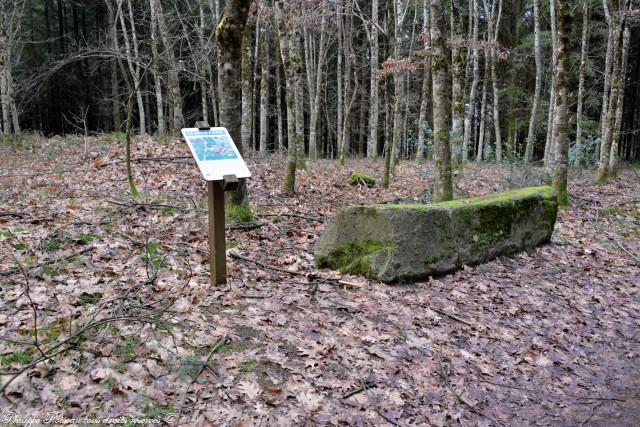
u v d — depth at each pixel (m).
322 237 6.13
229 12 6.34
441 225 6.03
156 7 14.74
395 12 13.16
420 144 16.75
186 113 27.08
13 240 5.35
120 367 3.41
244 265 5.62
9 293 4.20
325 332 4.38
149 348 3.67
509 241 7.08
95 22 26.11
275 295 4.96
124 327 3.87
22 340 3.53
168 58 11.09
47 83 23.17
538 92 16.28
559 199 10.51
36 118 27.75
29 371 3.18
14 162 10.72
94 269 4.93
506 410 3.84
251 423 3.12
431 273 5.91
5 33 13.42
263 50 15.61
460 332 4.82
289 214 8.01
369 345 4.30
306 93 25.58
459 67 11.12
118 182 8.92
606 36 19.81
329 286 5.38
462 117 11.44
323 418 3.31
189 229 6.53
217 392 3.36
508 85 23.00
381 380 3.85
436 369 4.16
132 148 11.93
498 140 17.77
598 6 19.38
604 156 14.22
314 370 3.80
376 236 5.71
